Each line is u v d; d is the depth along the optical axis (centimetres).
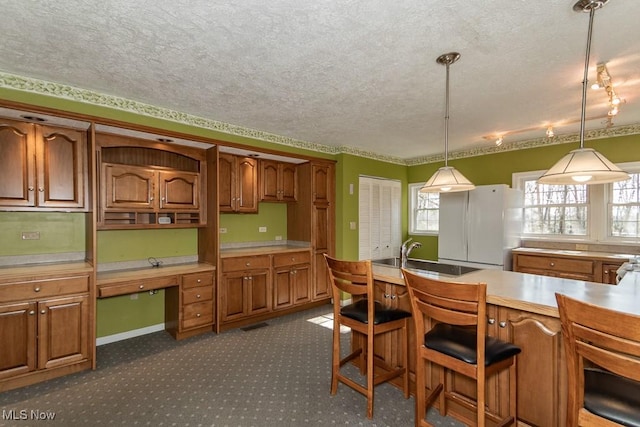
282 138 422
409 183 590
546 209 443
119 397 227
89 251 290
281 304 413
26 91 247
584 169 166
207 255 372
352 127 382
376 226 524
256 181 415
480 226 421
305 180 457
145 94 283
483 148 494
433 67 230
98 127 287
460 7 163
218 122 360
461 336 173
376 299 259
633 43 196
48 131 266
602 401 117
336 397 228
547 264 385
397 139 439
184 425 197
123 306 338
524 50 206
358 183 495
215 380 252
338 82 256
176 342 329
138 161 348
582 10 165
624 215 384
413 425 197
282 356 297
